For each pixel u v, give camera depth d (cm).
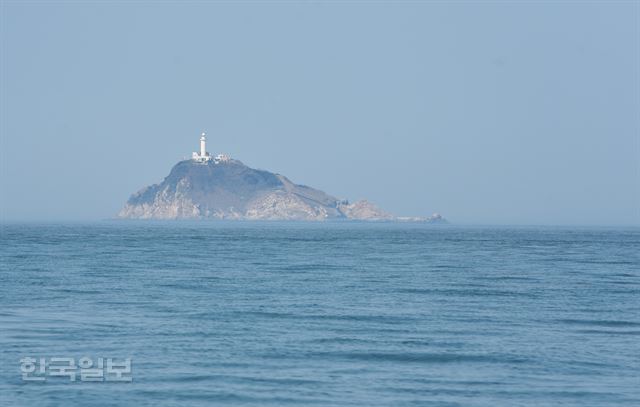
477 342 14575
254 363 12575
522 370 12456
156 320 16575
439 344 14325
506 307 19512
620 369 12575
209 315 17388
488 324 16712
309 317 17325
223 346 13838
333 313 17988
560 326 16625
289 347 13838
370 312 18262
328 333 15275
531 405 10581
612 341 14950
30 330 15150
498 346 14225
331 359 12962
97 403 10375
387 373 12125
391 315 17812
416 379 11794
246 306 19012
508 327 16375
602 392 11231
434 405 10469
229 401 10519
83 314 17325
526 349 14000
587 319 17612
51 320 16400
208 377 11644
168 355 13038
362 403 10512
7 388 10988
